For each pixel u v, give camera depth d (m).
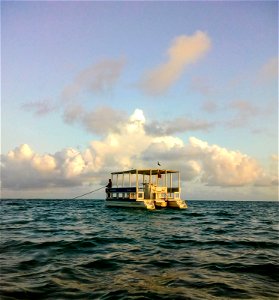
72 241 15.62
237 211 61.12
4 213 42.62
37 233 19.16
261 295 7.57
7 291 7.64
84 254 12.59
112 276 9.26
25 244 14.68
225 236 19.09
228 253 13.30
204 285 8.38
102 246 14.59
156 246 14.90
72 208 63.44
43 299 7.14
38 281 8.58
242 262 11.38
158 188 47.75
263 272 9.94
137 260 11.54
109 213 42.31
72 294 7.50
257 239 17.78
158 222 29.08
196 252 13.44
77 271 9.78
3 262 10.93
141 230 21.91
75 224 26.08
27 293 7.54
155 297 7.32
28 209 56.88
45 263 10.85
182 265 10.81
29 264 10.67
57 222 27.89
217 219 35.00
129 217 35.12
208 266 10.68
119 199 50.41
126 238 17.42
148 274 9.54
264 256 12.66
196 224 27.59
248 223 30.22
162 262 11.24
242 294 7.63
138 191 46.25
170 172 49.12
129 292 7.68
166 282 8.65
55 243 15.02
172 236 18.75
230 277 9.27
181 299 7.20
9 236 17.55
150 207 45.19
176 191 49.22
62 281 8.62
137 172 46.12
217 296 7.45
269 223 30.88
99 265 10.67
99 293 7.60
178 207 47.56
